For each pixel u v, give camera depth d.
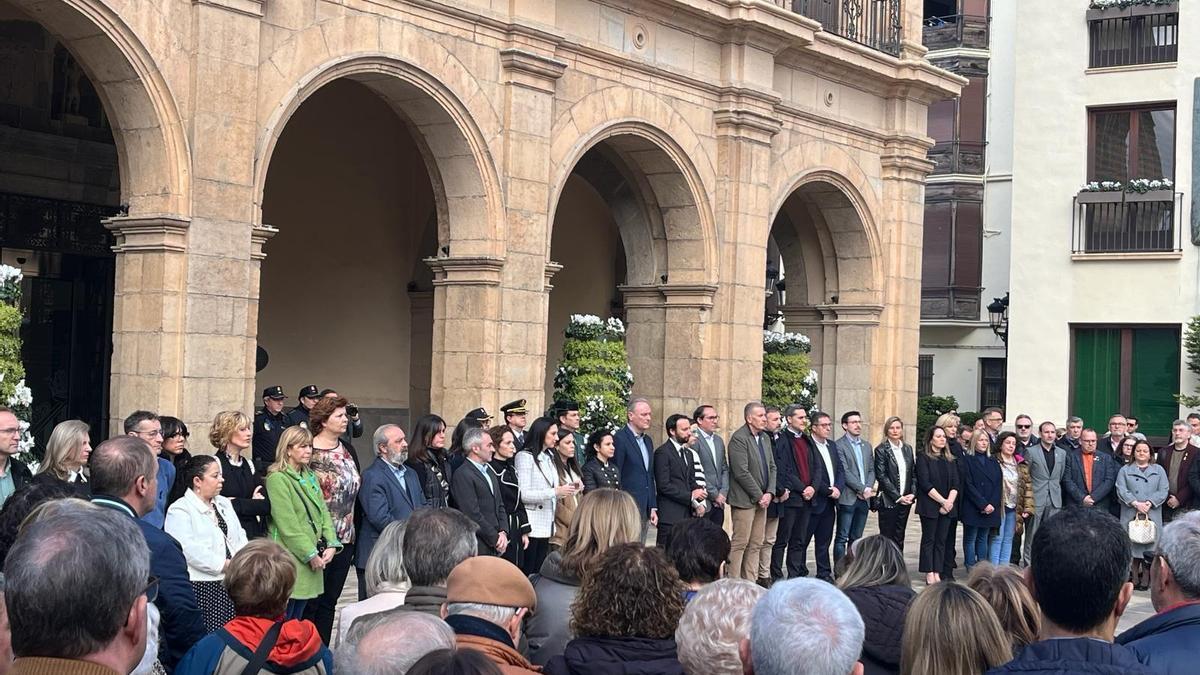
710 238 18.67
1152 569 4.66
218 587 7.95
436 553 5.46
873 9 21.70
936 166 32.81
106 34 12.09
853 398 21.92
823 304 22.16
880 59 21.27
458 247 15.74
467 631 4.57
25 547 2.87
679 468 13.60
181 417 12.59
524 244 16.00
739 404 18.86
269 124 13.37
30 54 16.17
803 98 20.23
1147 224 24.94
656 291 18.89
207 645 5.27
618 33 17.30
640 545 5.11
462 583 4.65
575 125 16.75
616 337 18.38
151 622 4.16
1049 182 25.80
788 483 14.77
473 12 15.29
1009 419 26.09
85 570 2.82
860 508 15.70
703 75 18.59
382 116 20.06
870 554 5.90
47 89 16.41
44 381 16.66
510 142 15.79
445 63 15.08
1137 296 24.95
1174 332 24.80
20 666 2.80
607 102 17.16
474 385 15.67
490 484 10.87
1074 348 25.72
